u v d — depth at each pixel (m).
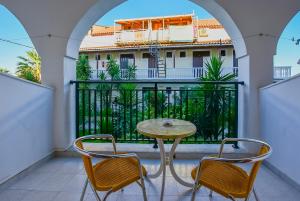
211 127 4.04
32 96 2.96
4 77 2.45
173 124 2.34
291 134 2.61
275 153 2.97
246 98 3.49
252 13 3.31
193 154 3.47
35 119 3.05
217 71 4.62
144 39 15.23
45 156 3.31
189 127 2.20
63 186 2.58
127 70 12.83
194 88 4.02
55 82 3.49
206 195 2.39
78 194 2.40
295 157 2.54
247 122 3.46
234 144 3.67
